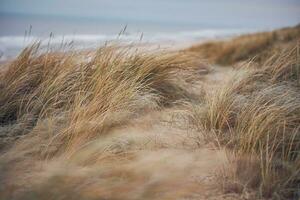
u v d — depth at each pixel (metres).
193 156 3.01
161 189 2.48
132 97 3.85
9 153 2.92
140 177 2.62
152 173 2.69
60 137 3.14
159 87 4.45
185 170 2.76
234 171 2.71
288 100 3.59
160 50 4.94
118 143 3.10
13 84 3.84
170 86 4.56
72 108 3.58
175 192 2.46
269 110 3.30
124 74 4.14
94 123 3.26
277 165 2.78
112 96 3.67
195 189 2.50
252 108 3.57
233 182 2.58
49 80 3.92
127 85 3.90
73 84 3.96
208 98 4.11
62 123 3.43
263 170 2.70
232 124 3.66
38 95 3.85
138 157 2.94
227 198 2.40
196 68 6.34
